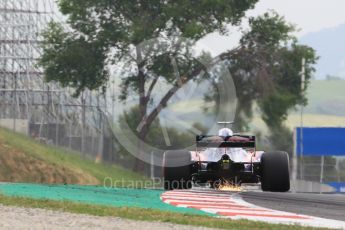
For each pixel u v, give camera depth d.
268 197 57.25
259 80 197.38
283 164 60.06
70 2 174.50
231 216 43.44
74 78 173.00
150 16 172.38
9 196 45.47
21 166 132.62
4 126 168.00
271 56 199.25
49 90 193.88
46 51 177.38
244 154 60.28
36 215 37.44
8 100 196.38
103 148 163.12
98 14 175.00
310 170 174.00
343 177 172.50
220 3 179.25
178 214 40.59
